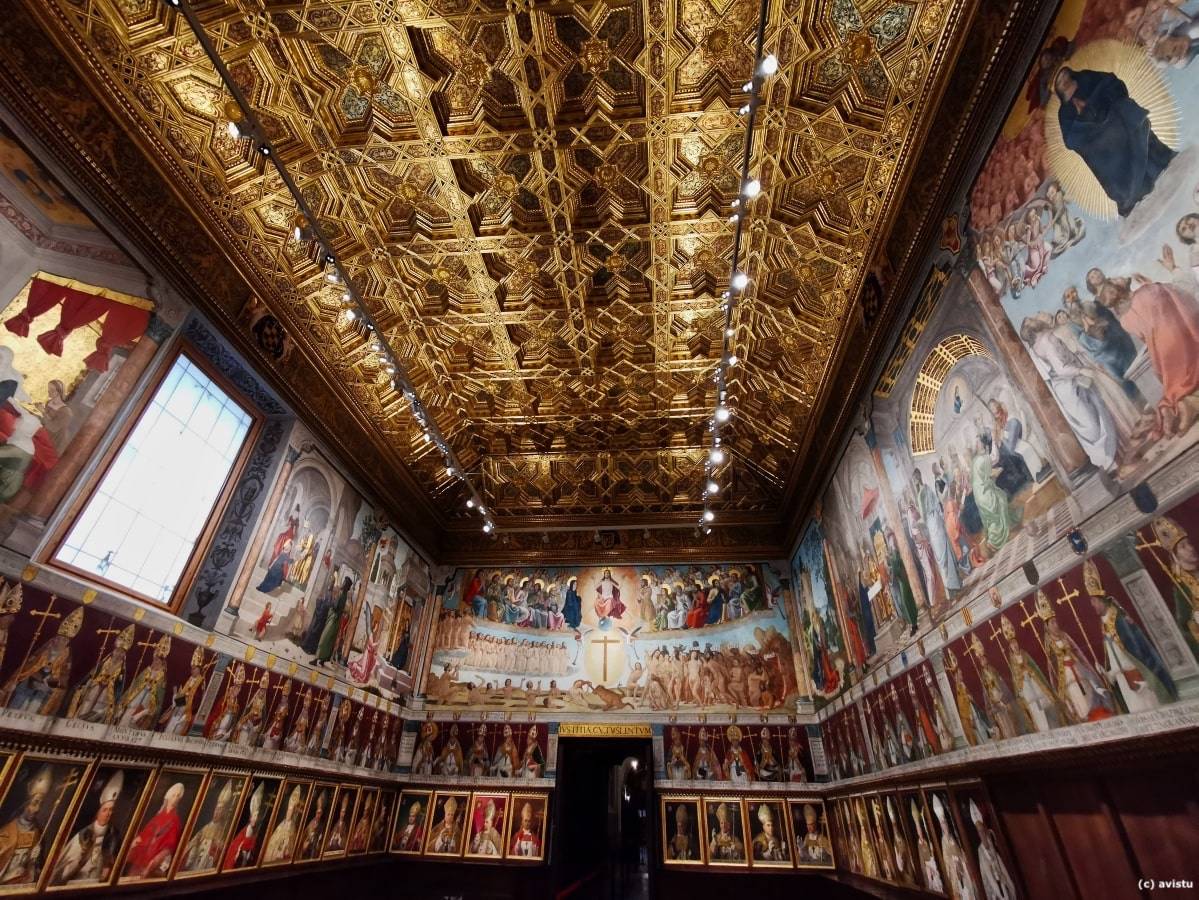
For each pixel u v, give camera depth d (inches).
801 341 410.6
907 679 329.4
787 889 469.4
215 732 324.2
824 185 316.5
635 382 519.2
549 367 505.4
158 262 288.7
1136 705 163.6
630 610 608.1
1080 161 172.9
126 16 242.5
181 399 328.2
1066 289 181.8
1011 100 205.5
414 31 288.2
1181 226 138.3
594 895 645.3
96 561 272.4
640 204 371.9
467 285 431.2
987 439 236.7
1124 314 159.0
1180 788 155.6
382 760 511.2
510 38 291.9
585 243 398.9
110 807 261.0
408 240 392.5
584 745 559.5
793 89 288.2
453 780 530.6
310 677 413.4
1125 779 174.7
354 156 337.4
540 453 609.0
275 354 371.9
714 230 379.9
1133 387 158.1
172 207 289.3
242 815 339.6
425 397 510.6
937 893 293.0
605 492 641.6
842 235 327.9
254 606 360.8
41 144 233.5
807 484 508.4
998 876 237.8
